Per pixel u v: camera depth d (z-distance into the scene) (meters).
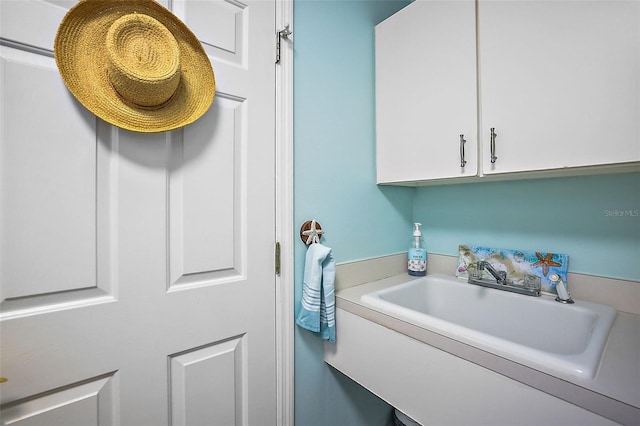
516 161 0.85
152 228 0.75
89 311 0.66
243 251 0.92
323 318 1.03
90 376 0.67
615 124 0.69
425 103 1.08
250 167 0.92
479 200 1.25
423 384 0.79
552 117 0.78
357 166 1.25
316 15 1.10
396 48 1.19
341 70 1.19
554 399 0.58
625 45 0.68
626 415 0.49
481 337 0.70
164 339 0.77
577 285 0.98
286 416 1.01
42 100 0.61
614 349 0.67
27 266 0.60
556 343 0.91
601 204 0.94
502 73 0.88
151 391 0.75
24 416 0.60
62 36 0.61
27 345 0.60
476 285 1.15
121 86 0.64
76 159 0.65
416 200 1.50
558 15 0.77
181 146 0.80
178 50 0.69
